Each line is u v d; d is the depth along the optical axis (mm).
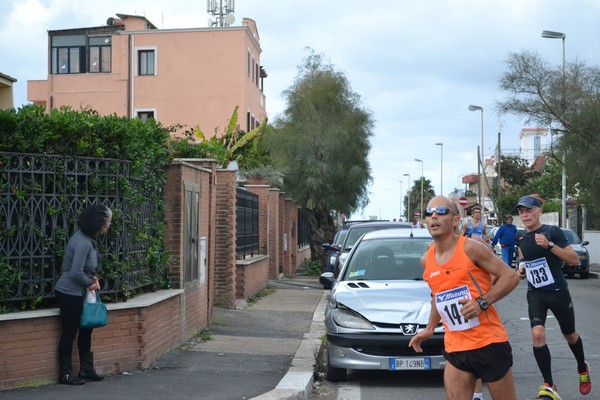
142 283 10305
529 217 8477
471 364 5402
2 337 8047
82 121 8742
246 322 14742
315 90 35031
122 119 9367
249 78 51156
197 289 12820
